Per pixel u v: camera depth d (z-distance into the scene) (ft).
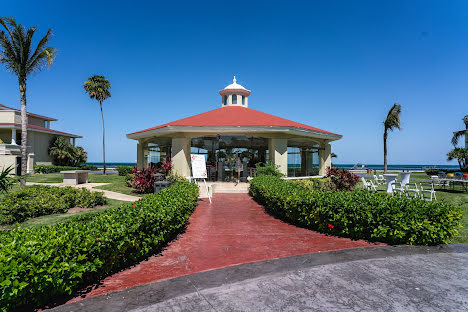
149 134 56.18
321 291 12.07
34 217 28.86
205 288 12.35
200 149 56.29
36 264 10.32
